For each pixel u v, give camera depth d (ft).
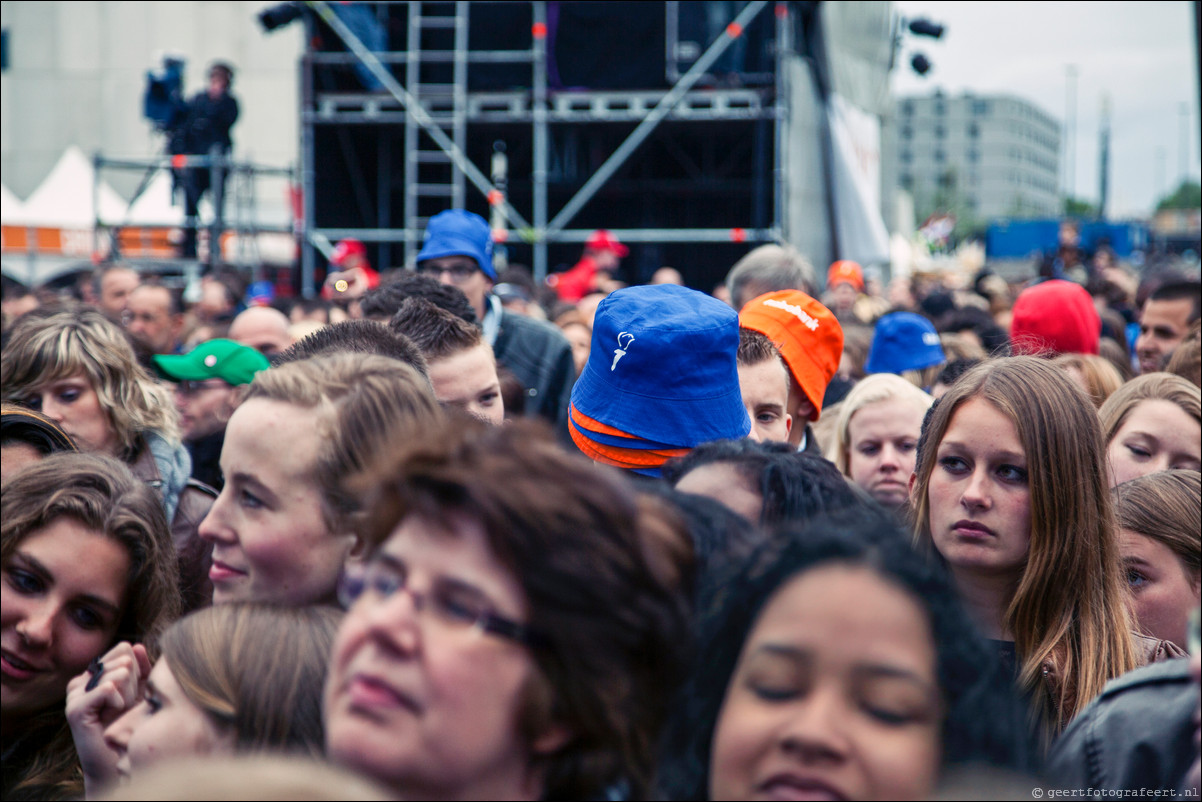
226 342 12.27
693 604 3.56
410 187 31.99
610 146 35.40
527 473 3.28
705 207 36.58
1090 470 6.75
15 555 6.22
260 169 36.01
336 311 20.68
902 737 3.18
